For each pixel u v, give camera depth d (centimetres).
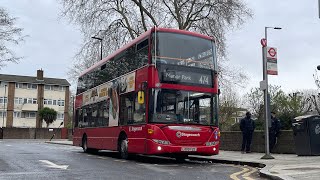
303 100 3569
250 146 1748
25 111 7206
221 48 2678
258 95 4031
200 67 1348
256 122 2127
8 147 2584
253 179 884
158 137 1243
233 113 3950
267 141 1347
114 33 2756
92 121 1861
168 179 870
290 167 1022
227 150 1934
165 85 1277
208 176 933
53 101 7506
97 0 2688
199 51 1362
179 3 2750
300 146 1412
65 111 7556
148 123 1255
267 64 1361
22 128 6316
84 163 1278
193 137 1284
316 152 1373
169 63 1297
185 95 1301
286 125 1912
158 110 1258
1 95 7075
